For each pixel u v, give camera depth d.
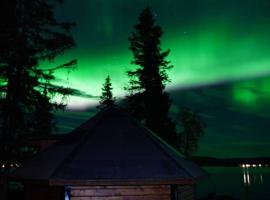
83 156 11.46
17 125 20.69
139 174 10.72
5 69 20.22
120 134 12.86
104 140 12.43
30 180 11.22
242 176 97.44
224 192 51.56
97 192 10.94
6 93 20.47
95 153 11.66
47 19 21.42
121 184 10.47
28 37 21.22
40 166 12.09
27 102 21.08
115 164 11.11
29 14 21.00
